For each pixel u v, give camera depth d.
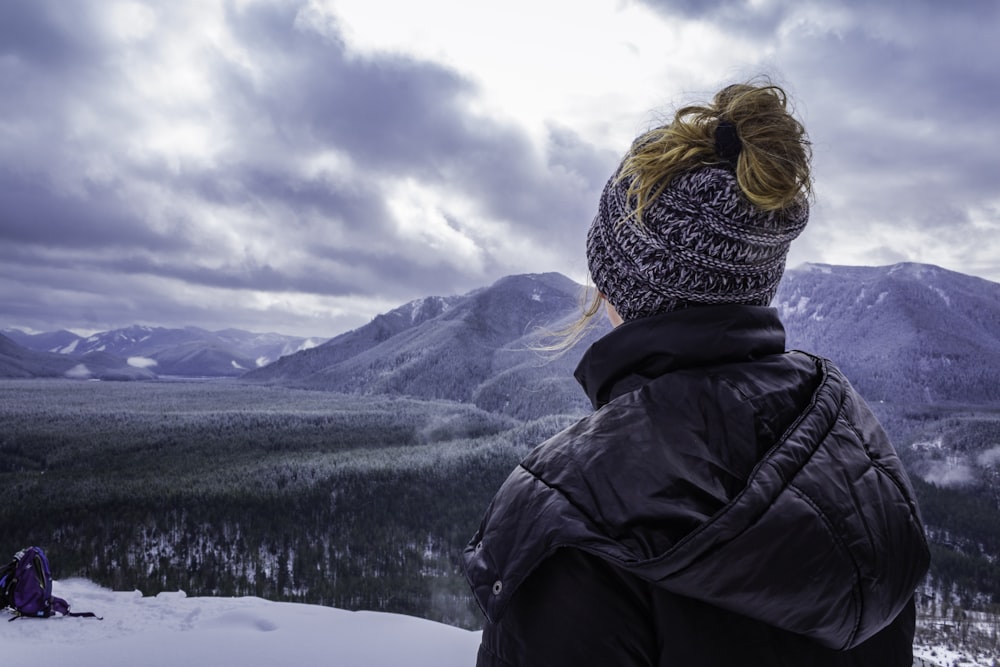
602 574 0.61
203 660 4.17
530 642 0.63
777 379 0.73
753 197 0.65
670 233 0.71
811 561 0.59
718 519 0.57
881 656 0.75
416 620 5.25
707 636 0.61
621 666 0.61
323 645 4.54
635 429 0.67
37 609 7.93
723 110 0.75
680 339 0.71
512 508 0.68
